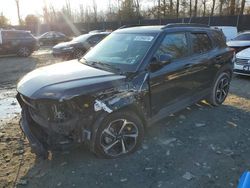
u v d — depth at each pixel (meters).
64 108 2.98
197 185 3.01
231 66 5.56
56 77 3.33
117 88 3.30
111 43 4.38
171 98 4.15
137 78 3.51
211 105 5.52
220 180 3.09
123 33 4.48
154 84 3.74
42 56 16.06
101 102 3.14
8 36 14.94
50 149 3.12
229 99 6.06
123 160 3.50
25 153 3.73
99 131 3.21
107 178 3.15
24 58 15.12
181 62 4.21
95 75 3.40
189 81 4.46
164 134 4.22
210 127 4.48
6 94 7.15
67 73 3.50
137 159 3.52
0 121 5.01
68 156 3.61
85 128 3.12
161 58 3.69
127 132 3.55
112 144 3.43
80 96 3.00
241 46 10.38
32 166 3.42
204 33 4.94
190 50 4.49
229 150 3.73
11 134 4.34
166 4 37.81
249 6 32.31
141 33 4.19
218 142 3.96
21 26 38.00
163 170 3.28
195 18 27.44
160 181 3.08
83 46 12.75
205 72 4.82
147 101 3.69
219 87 5.42
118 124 3.45
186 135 4.18
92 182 3.09
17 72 10.38
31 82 3.33
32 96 3.03
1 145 3.96
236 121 4.73
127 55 3.88
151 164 3.41
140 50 3.83
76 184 3.06
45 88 3.05
